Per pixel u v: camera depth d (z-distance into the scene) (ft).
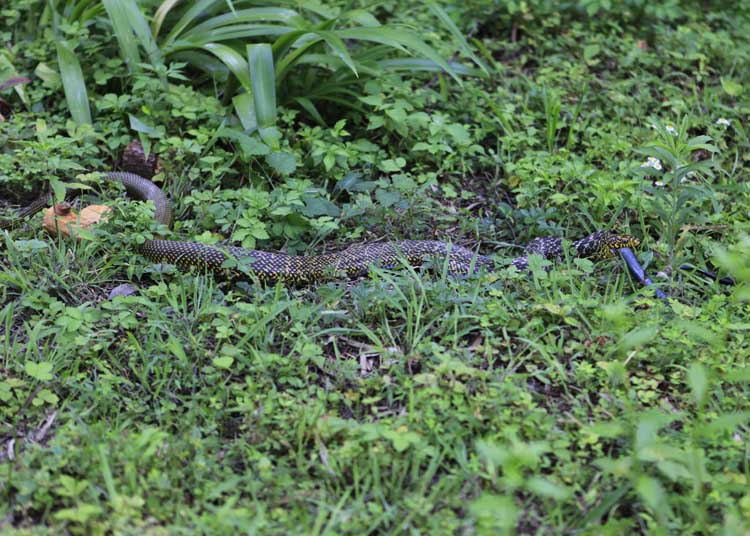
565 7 47.85
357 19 36.99
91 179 33.45
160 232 31.71
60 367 26.11
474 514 21.72
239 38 39.17
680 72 44.88
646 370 27.27
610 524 21.38
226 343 27.53
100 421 24.49
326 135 37.35
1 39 41.16
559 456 23.31
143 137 36.06
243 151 35.55
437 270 31.65
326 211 33.58
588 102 42.29
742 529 20.97
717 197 35.58
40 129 34.96
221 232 33.78
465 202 37.06
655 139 38.11
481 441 21.59
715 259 31.76
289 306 28.63
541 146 39.60
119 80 39.32
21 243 29.84
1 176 34.19
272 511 21.74
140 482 22.22
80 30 38.65
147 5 39.99
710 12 50.24
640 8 48.57
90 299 29.81
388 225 34.37
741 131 39.93
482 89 42.63
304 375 26.35
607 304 29.73
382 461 22.99
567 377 26.81
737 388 26.71
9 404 25.07
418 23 45.14
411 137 38.42
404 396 25.66
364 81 38.91
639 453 22.07
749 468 23.90
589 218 34.42
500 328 28.60
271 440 23.98
